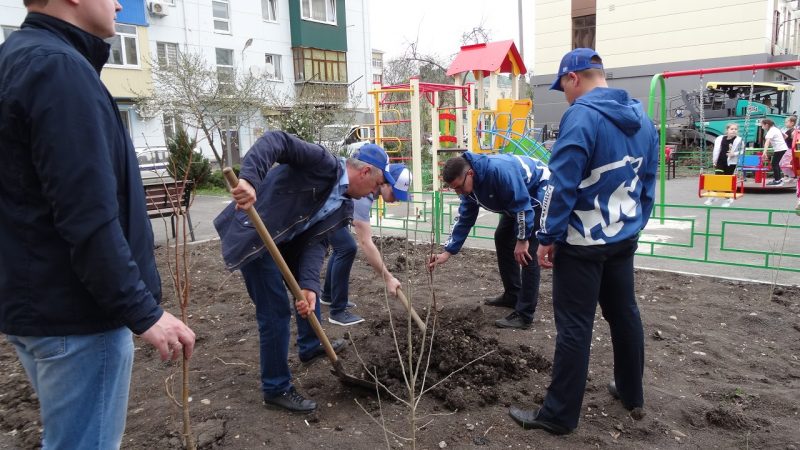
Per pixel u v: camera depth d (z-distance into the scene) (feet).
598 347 12.89
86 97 5.25
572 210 8.86
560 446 9.04
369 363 11.68
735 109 54.08
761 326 13.99
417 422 9.77
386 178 10.49
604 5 72.54
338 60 90.02
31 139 5.14
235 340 13.99
